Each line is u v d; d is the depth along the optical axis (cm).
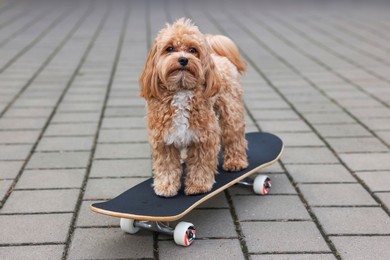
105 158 183
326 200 154
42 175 169
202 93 132
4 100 247
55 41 385
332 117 229
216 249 129
